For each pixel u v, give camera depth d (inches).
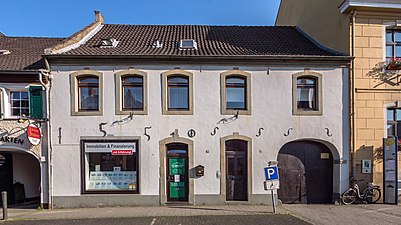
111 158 514.0
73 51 522.3
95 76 512.7
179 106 522.3
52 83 506.9
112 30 653.9
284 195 538.0
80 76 512.1
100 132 508.1
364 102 530.3
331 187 542.6
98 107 511.2
